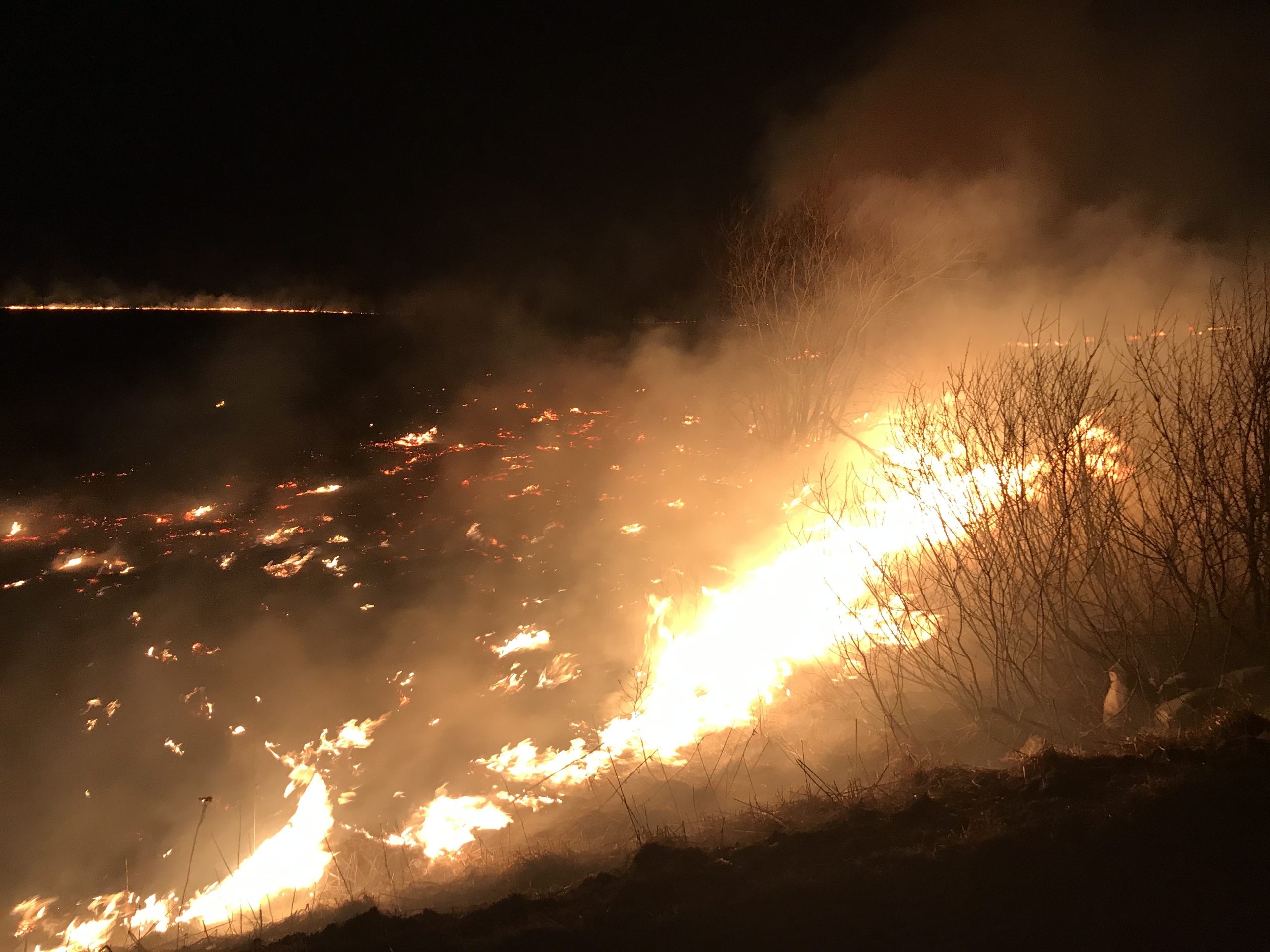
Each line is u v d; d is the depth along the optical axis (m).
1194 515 4.80
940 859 3.09
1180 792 3.30
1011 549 5.09
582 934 2.87
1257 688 4.51
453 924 3.13
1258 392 4.80
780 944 2.71
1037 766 3.77
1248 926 2.54
